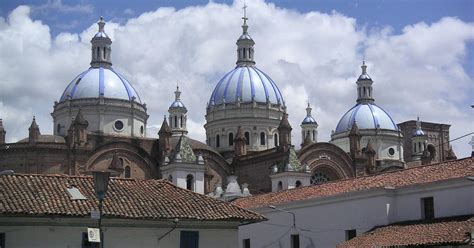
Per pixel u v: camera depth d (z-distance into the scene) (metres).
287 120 98.25
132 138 94.69
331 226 53.94
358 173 102.56
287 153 87.56
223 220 39.19
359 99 131.12
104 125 101.25
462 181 45.34
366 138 125.12
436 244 40.91
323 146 99.81
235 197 80.00
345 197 52.84
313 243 55.31
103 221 36.62
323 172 100.25
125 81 107.12
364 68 132.12
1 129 97.31
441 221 45.69
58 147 87.81
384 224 49.62
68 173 87.25
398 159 126.44
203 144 101.19
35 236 35.31
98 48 107.81
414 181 50.28
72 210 35.81
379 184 52.97
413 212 48.97
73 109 101.88
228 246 39.81
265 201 62.50
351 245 47.06
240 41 118.88
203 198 41.88
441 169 50.94
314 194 57.62
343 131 128.25
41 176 39.78
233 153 107.44
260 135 112.06
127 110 103.31
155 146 96.00
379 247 44.06
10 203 34.97
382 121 127.38
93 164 89.19
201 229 39.22
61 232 35.91
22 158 86.94
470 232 39.72
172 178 84.31
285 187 84.44
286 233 57.84
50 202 36.28
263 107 112.94
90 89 102.81
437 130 146.12
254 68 118.19
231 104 113.12
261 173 97.25
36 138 88.06
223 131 112.75
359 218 51.75
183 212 38.62
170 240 38.31
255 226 60.97
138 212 37.34
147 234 37.78
